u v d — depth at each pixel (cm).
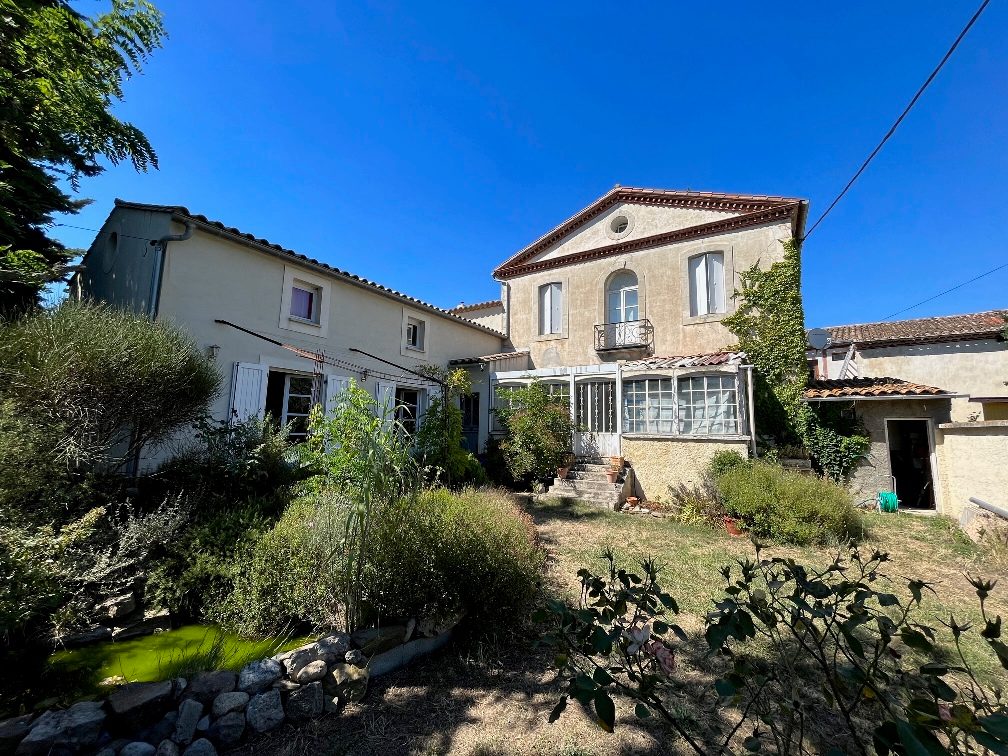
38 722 230
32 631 307
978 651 380
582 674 167
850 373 1473
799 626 173
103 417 451
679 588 517
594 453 1169
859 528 741
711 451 1004
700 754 175
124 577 370
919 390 1005
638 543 704
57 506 376
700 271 1368
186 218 742
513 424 1175
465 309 1920
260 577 366
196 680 273
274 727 279
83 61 416
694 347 1332
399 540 380
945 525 802
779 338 1181
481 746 270
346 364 1019
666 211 1442
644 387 1149
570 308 1581
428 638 379
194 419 551
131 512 423
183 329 648
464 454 1017
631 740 275
